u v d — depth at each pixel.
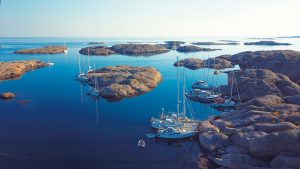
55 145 55.62
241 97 85.81
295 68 104.56
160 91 102.56
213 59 164.12
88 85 112.38
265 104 69.12
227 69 152.00
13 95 93.75
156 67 161.00
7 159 49.59
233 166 45.97
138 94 97.62
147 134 60.62
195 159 50.66
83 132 62.53
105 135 60.94
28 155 51.25
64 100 89.88
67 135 60.72
